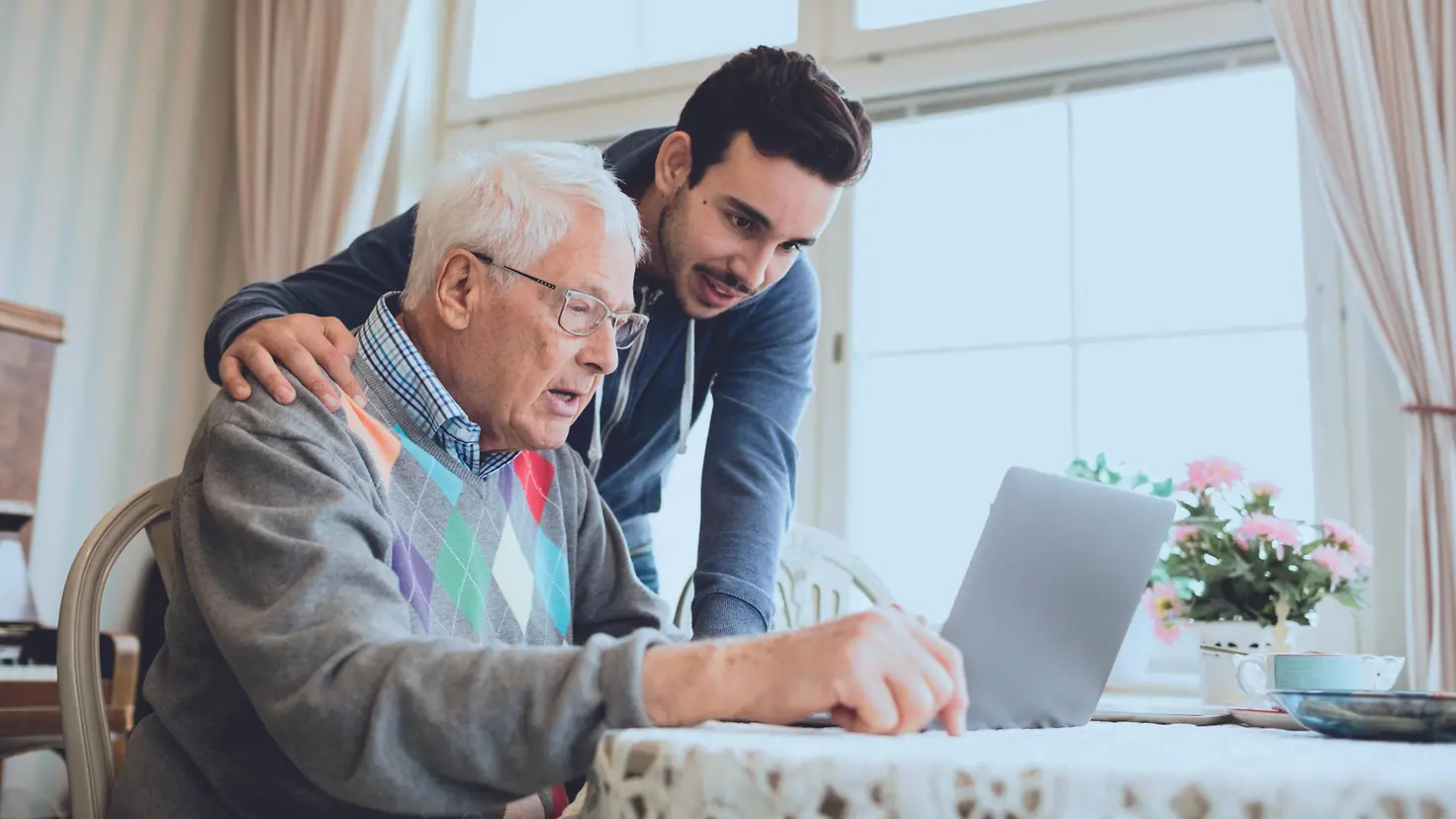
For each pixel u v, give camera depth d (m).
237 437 0.93
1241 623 1.74
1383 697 0.79
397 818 0.94
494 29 3.41
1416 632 2.14
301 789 0.94
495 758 0.72
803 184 1.39
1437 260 2.23
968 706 0.84
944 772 0.57
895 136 2.91
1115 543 0.91
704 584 1.42
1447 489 2.16
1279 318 2.52
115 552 1.11
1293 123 2.56
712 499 1.55
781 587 1.85
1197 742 0.73
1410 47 2.30
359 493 0.96
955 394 2.78
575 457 1.34
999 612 0.86
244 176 3.34
